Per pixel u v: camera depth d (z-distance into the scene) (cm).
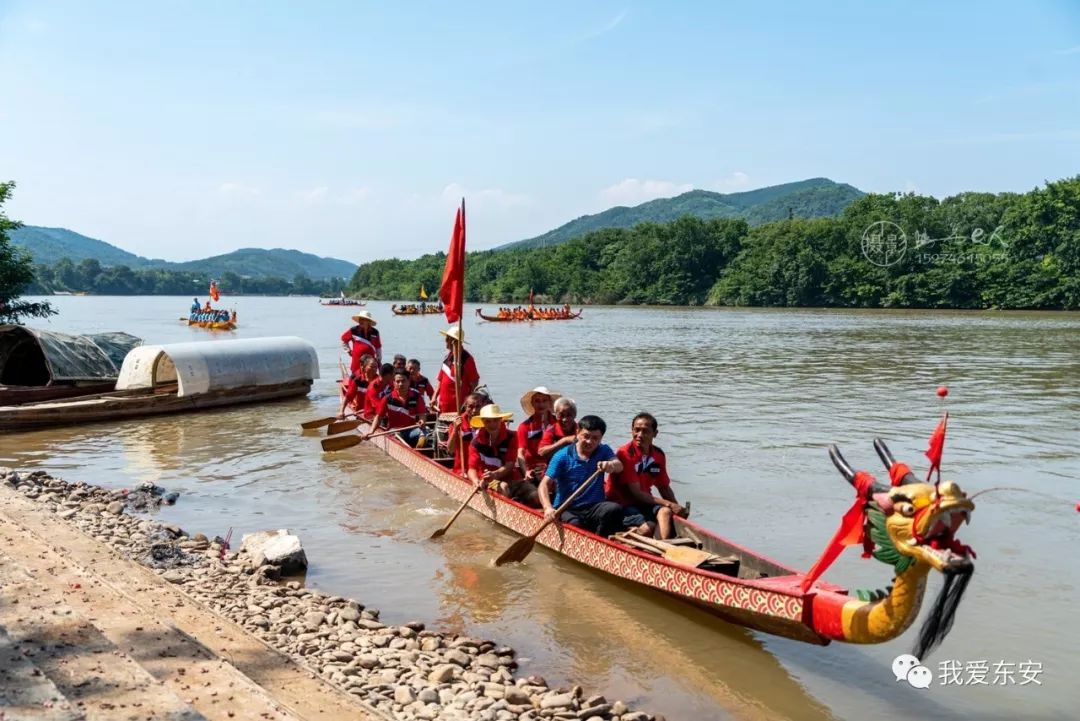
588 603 770
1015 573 821
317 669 591
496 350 3547
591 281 12388
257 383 1941
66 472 1266
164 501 1089
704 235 11525
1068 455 1320
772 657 660
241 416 1788
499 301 13300
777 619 614
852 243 9656
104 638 516
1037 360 2903
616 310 9581
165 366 2028
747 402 1892
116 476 1241
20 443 1488
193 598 712
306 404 1955
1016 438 1457
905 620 520
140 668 472
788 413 1734
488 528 1002
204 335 4853
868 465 1268
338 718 497
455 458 1158
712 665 645
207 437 1554
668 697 593
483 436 1038
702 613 736
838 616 565
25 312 2689
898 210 9794
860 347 3578
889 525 508
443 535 969
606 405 1852
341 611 713
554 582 825
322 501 1111
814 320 6481
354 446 1477
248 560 829
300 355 2036
